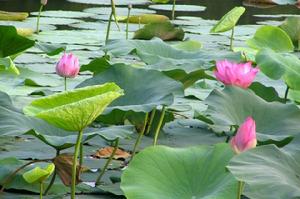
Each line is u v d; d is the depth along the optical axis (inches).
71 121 229.9
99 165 266.2
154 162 235.5
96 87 233.6
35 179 236.2
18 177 252.8
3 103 253.9
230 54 295.7
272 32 357.1
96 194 251.3
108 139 242.5
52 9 555.5
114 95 226.7
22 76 330.3
